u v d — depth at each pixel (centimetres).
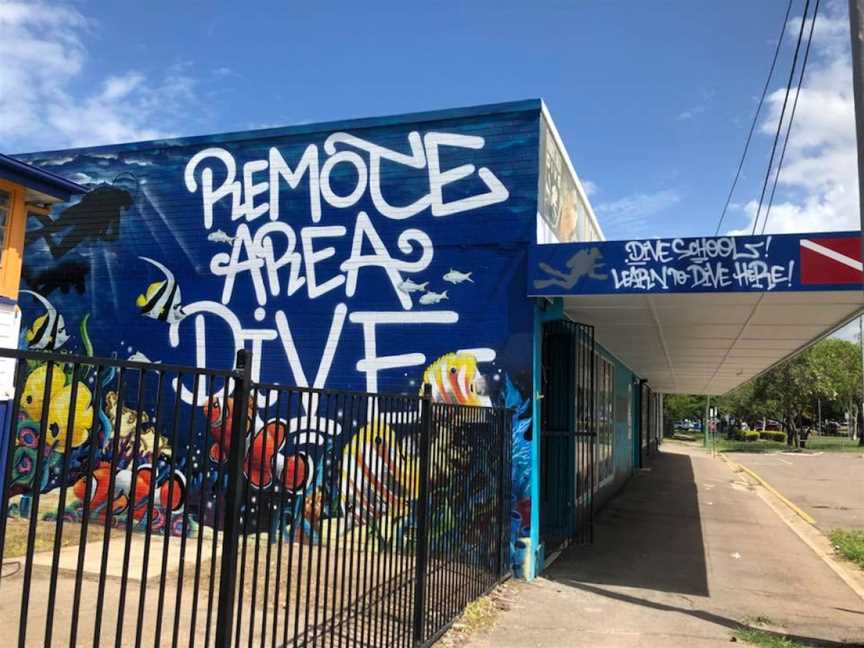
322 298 945
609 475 1576
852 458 3725
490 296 862
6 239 817
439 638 577
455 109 902
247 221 998
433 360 879
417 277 898
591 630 628
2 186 815
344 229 944
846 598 779
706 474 2466
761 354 1413
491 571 738
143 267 1041
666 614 690
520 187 863
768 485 2159
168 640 521
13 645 492
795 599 768
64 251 1082
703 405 8031
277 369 952
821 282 709
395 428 520
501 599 712
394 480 529
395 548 537
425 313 890
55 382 1027
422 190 909
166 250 1034
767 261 728
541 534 1003
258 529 352
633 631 630
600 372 1408
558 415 1022
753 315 912
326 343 933
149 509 287
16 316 830
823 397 5612
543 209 888
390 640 525
